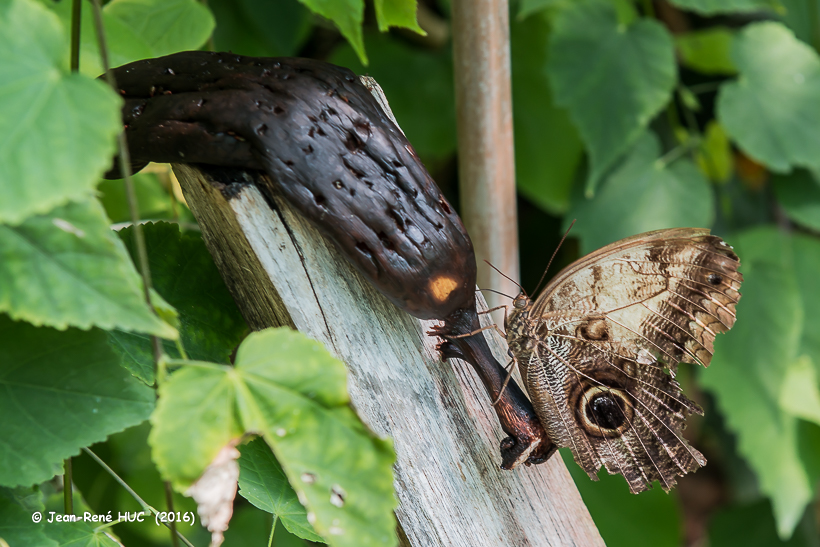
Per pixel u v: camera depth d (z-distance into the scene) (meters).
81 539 0.94
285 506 0.96
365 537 0.89
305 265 0.94
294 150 0.91
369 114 0.92
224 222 0.94
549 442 0.96
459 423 0.96
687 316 0.97
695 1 1.17
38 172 0.86
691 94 1.26
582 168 1.26
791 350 1.29
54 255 0.88
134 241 0.96
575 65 1.14
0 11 0.87
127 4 0.98
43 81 0.87
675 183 1.23
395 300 0.93
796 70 1.21
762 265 1.33
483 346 0.95
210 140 0.92
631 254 0.96
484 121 1.02
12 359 0.91
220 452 0.88
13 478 0.90
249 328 0.97
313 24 1.37
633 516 1.41
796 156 1.19
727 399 1.32
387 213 0.92
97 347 0.91
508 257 1.05
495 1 1.00
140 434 1.14
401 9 0.94
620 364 0.98
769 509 1.67
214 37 1.20
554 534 0.97
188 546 0.96
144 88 0.93
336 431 0.89
